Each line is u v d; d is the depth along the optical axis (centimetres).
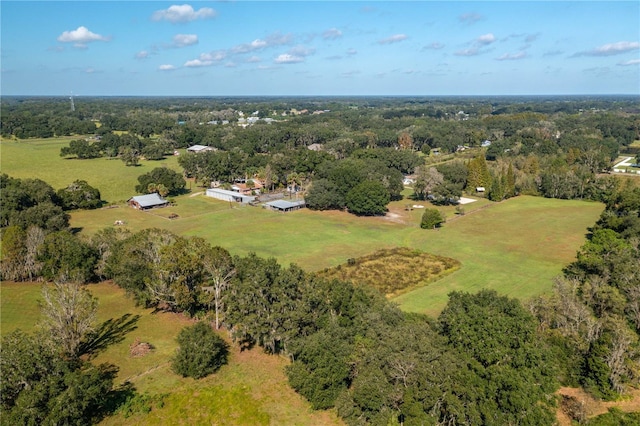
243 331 5225
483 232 10619
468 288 7338
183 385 4691
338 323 4944
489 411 3628
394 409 3966
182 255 6047
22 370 3847
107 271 7225
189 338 4931
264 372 4941
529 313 4678
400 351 4109
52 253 7312
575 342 4803
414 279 7738
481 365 3941
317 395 4253
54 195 12119
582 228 10869
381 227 11119
